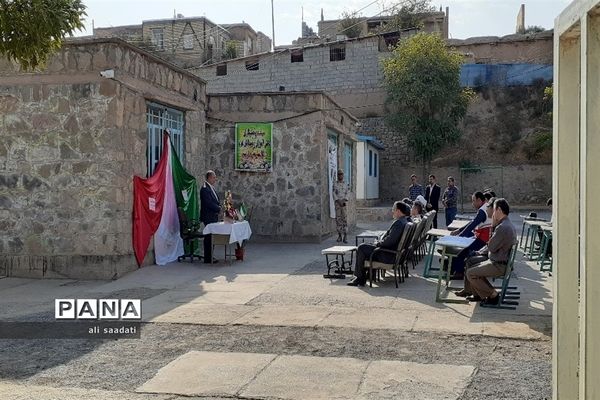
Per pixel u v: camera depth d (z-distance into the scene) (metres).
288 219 16.75
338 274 11.23
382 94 36.25
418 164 36.09
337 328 7.42
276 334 7.23
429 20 46.09
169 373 5.91
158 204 12.60
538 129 35.53
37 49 6.68
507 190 35.03
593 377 3.38
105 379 5.79
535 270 11.99
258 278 11.09
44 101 11.30
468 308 8.45
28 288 10.39
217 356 6.42
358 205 30.80
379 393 5.27
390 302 8.87
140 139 12.03
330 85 37.00
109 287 10.34
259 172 16.84
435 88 32.62
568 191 3.97
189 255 13.32
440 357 6.23
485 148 36.47
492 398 5.11
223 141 17.02
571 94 3.95
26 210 11.36
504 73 36.94
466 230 11.27
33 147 11.34
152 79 12.53
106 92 11.09
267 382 5.61
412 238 10.69
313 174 16.62
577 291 3.97
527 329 7.27
